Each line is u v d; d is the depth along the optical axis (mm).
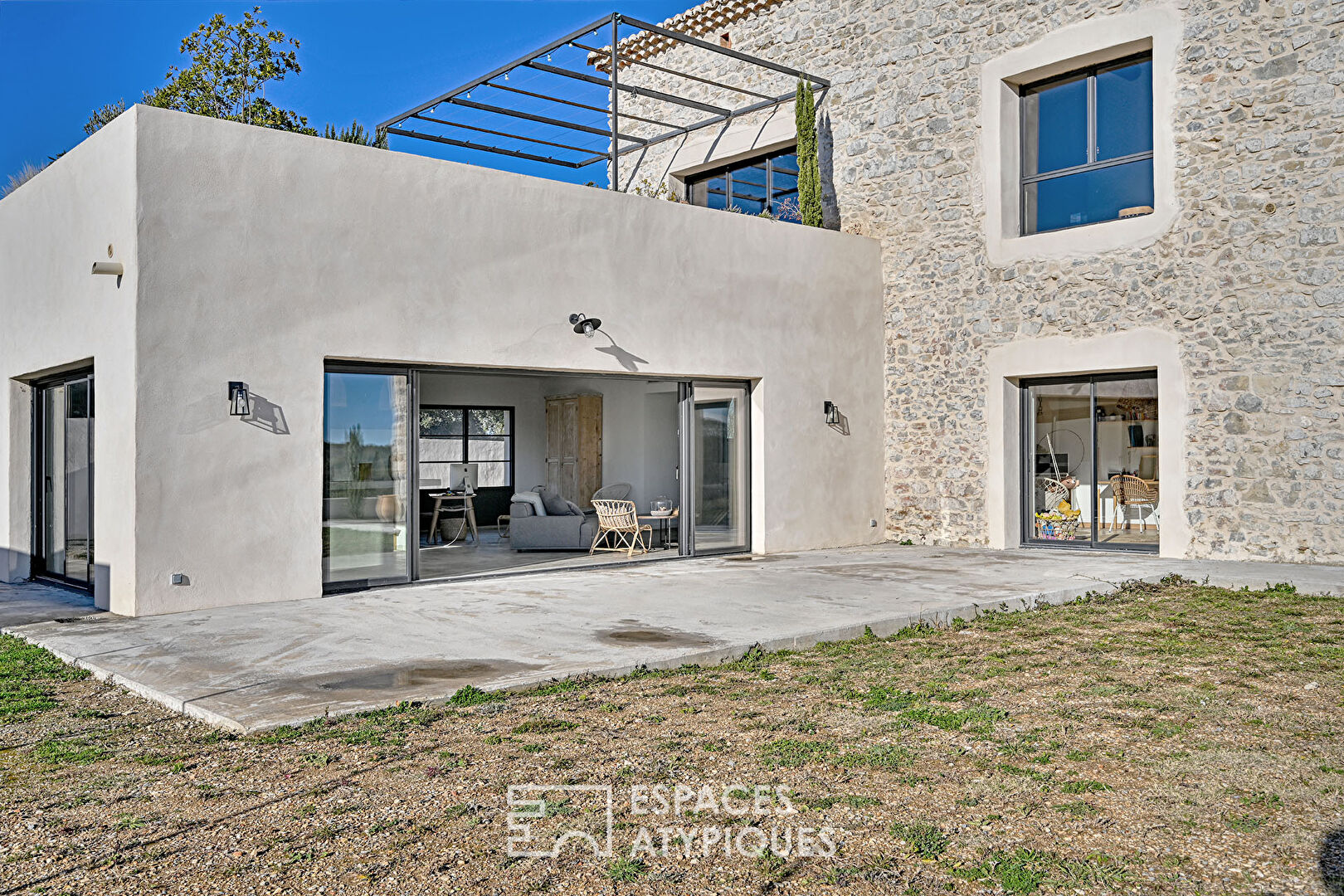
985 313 11211
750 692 4762
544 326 9070
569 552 11781
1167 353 9734
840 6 12711
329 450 8078
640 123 15695
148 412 6980
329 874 2703
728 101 14305
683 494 10617
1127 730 4051
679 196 15367
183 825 3064
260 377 7508
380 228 8094
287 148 7629
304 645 5801
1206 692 4680
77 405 8641
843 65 12703
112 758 3768
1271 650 5605
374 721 4219
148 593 6992
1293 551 8961
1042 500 11055
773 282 11039
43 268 8711
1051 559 9867
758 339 10867
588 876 2689
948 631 6523
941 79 11586
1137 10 9867
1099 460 10523
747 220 10805
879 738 3959
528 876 2688
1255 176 9156
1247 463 9234
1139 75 10227
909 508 12016
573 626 6363
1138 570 8797
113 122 7273
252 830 3018
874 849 2859
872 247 12148
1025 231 11172
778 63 13531
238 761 3701
